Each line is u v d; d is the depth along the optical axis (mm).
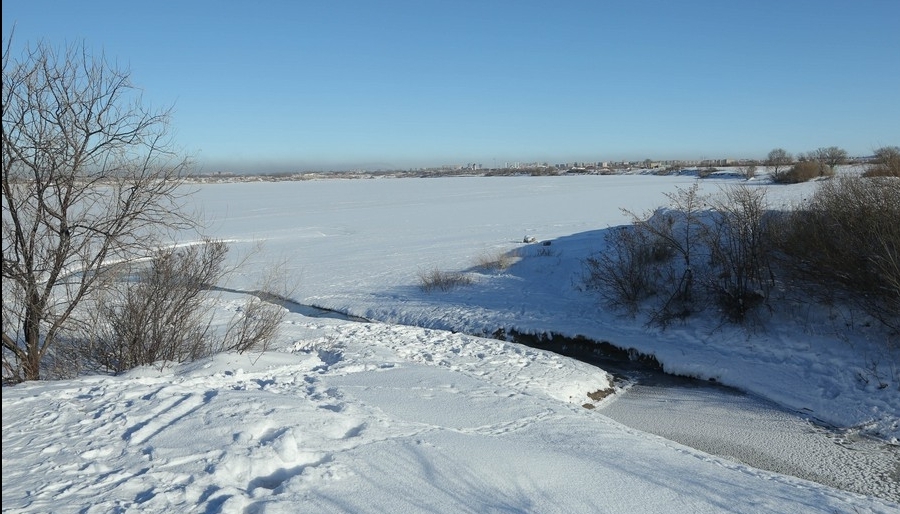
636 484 5855
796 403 11133
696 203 18688
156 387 7371
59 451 5363
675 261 17578
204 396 7016
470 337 14648
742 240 15383
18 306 8555
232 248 34906
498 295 20172
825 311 13633
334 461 5488
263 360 9984
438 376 9984
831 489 6812
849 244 13000
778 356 12914
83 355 9469
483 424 7656
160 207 8914
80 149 8250
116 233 8625
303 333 14109
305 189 118688
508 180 131125
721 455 9117
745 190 17312
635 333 15484
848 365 11773
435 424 7363
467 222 44625
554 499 5320
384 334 14523
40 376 8719
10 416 6227
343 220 50188
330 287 23688
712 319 15250
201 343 10398
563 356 13781
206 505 4516
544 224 40375
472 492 5250
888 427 9734
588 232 29438
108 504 4414
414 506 4855
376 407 7727
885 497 7727
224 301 18125
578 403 11195
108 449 5426
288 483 4953
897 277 11719
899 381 10844
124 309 9547
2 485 4680
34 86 7863
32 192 8164
